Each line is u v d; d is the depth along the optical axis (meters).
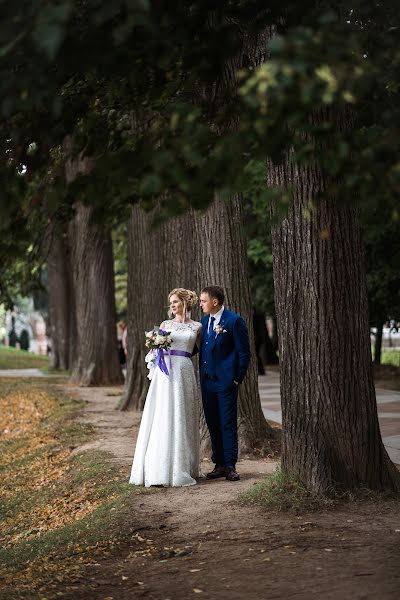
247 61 7.64
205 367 10.43
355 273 8.48
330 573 6.05
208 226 13.32
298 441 8.69
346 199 4.10
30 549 8.30
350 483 8.52
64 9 3.33
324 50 3.55
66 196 4.57
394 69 4.00
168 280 17.30
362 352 8.59
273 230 8.67
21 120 4.94
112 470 11.59
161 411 10.24
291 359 8.70
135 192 4.33
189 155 3.92
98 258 29.03
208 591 5.88
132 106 5.93
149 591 6.00
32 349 85.88
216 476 10.54
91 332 29.09
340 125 7.27
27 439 17.81
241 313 13.19
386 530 7.26
